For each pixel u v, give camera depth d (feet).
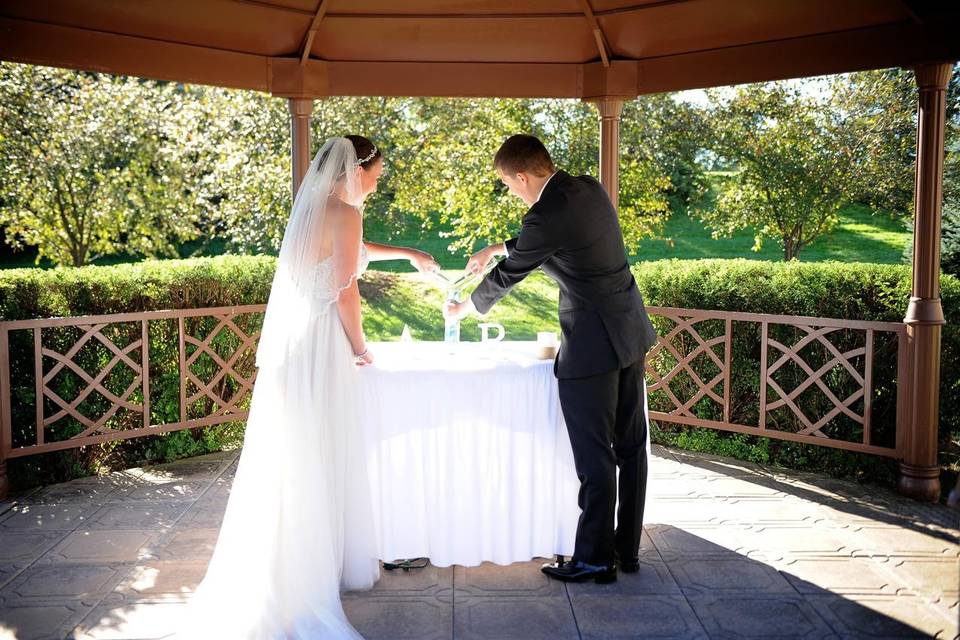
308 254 9.48
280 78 15.26
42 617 9.52
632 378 10.56
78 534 12.22
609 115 15.71
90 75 29.73
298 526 9.25
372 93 15.70
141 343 15.43
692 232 42.52
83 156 29.55
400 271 36.91
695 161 29.30
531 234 10.11
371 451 10.50
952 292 14.39
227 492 14.26
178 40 14.21
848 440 15.11
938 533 12.30
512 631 9.23
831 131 25.90
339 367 9.68
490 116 25.80
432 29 14.97
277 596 9.16
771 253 39.09
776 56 14.26
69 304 15.03
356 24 14.82
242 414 16.90
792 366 15.78
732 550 11.63
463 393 10.49
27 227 32.24
